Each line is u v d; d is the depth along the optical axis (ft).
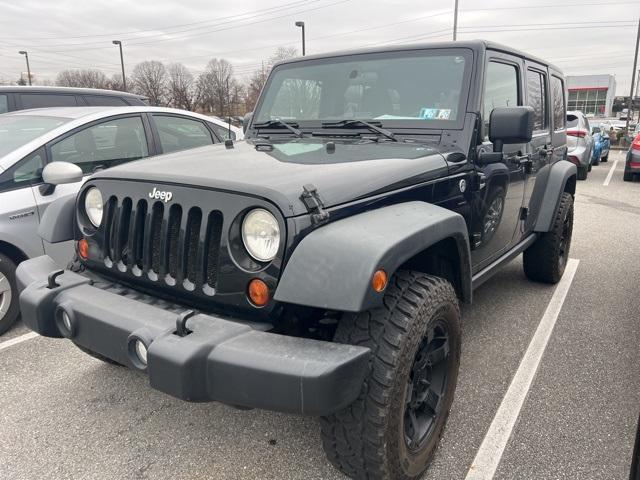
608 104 188.44
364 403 6.36
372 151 8.75
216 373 5.85
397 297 6.81
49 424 9.18
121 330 6.60
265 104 12.05
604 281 16.56
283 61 12.25
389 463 6.67
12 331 13.03
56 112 15.46
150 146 16.24
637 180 43.65
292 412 5.69
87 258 8.43
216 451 8.43
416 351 6.84
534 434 8.70
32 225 12.89
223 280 6.57
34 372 11.00
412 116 9.97
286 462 8.15
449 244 8.12
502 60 10.91
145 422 9.22
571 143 42.42
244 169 7.34
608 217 27.76
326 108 11.05
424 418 7.86
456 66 9.96
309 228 6.25
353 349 5.95
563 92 16.40
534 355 11.50
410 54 10.48
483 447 8.38
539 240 15.20
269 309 6.30
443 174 8.64
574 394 9.91
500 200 11.05
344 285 5.74
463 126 9.49
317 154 8.54
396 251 6.09
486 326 13.07
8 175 12.71
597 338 12.35
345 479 7.77
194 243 6.93
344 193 6.82
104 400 9.92
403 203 7.63
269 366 5.68
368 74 10.69
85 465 8.12
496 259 11.83
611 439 8.55
